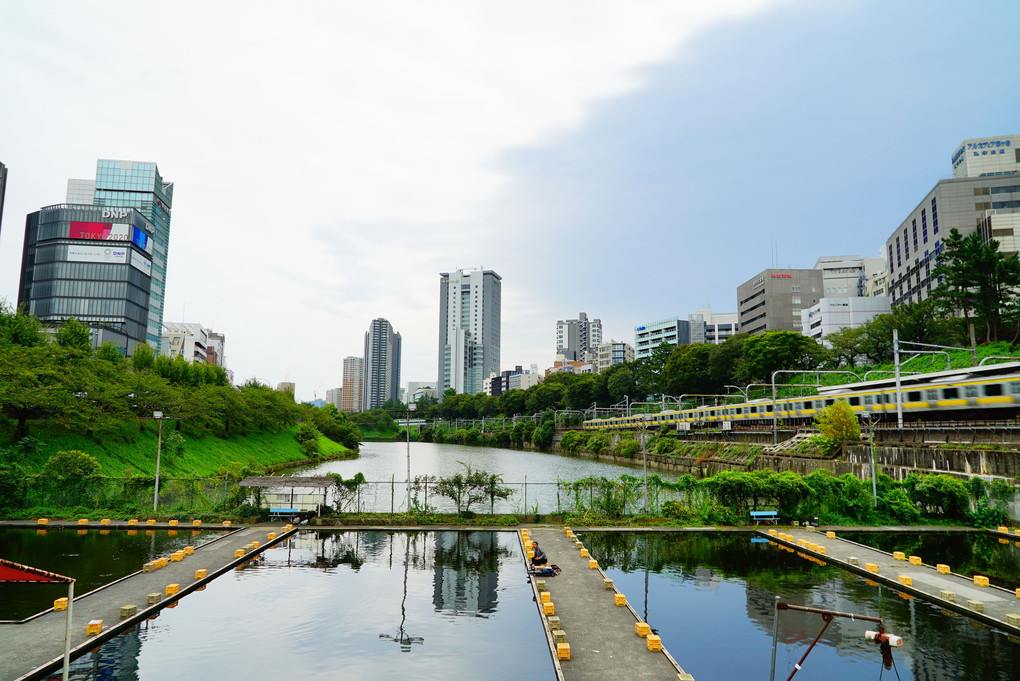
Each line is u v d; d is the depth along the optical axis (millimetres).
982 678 22172
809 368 137625
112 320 181750
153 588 31844
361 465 135750
